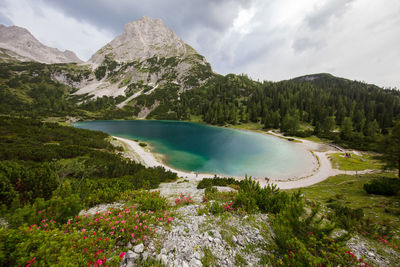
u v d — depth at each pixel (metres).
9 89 181.25
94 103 197.75
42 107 157.12
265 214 7.99
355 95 161.88
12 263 3.21
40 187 9.59
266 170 41.06
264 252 5.16
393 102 124.50
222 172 39.34
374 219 10.32
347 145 63.62
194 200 11.42
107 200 10.33
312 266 3.91
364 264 4.61
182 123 140.88
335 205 13.53
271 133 96.44
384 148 16.16
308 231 5.32
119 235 5.16
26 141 32.22
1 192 7.71
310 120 112.50
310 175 37.00
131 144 60.50
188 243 5.19
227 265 4.56
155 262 4.27
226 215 7.53
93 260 3.93
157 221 6.50
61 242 3.91
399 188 15.84
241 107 156.00
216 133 94.94
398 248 6.36
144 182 17.20
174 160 46.78
